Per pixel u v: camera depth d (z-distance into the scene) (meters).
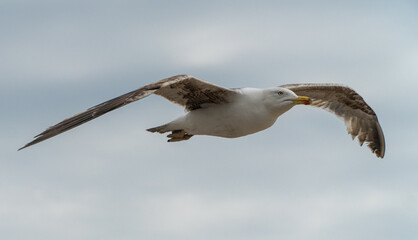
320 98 18.84
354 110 18.95
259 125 15.82
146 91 13.92
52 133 13.13
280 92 15.70
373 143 19.19
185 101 15.82
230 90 15.43
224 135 16.00
